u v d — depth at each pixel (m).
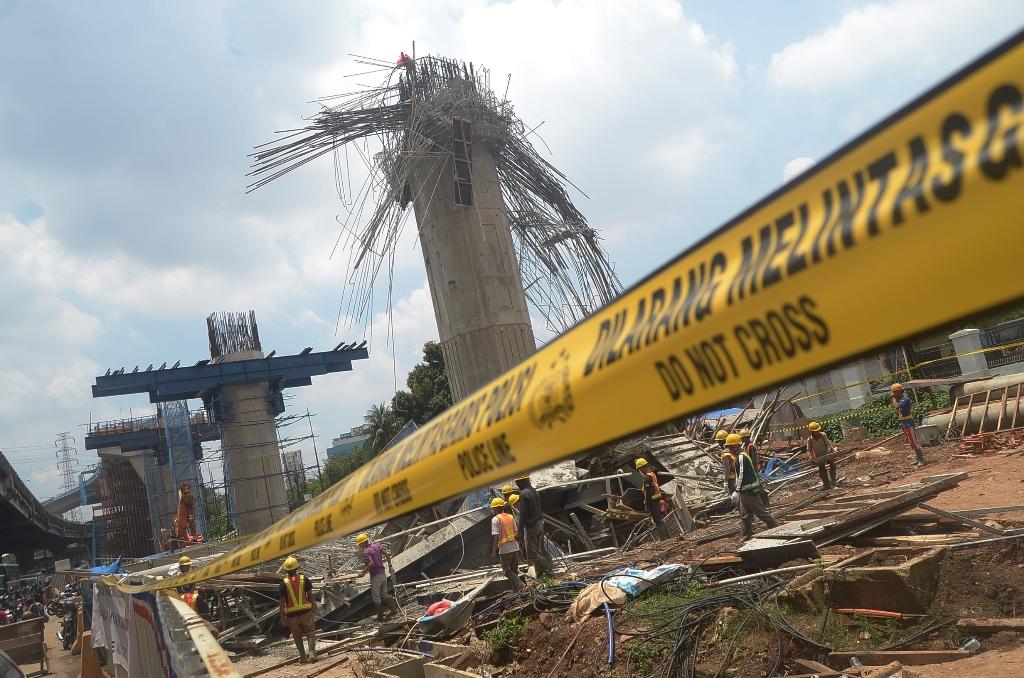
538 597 10.00
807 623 6.72
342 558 16.86
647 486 13.91
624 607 8.48
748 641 6.82
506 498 13.53
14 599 46.97
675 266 1.28
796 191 1.06
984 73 0.81
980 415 16.53
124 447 58.03
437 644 9.80
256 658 12.38
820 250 0.97
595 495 17.25
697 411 1.17
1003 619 5.91
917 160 0.87
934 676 5.33
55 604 43.84
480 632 10.15
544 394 1.50
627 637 7.77
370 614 14.37
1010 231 0.75
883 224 0.88
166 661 5.45
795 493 15.12
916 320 0.83
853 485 13.90
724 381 1.12
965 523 7.78
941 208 0.81
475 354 15.90
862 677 5.61
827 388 25.92
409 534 17.28
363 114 15.16
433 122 15.43
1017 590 6.27
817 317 0.97
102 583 14.46
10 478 52.72
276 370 44.00
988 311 0.77
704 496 16.42
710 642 7.10
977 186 0.78
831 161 1.00
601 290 15.30
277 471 43.34
